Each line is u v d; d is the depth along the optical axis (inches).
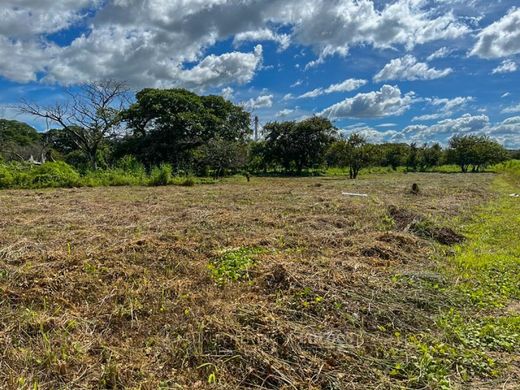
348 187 772.0
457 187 761.6
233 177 1339.8
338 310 162.6
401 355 133.1
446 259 249.6
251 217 368.5
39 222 346.0
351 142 1282.0
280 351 129.2
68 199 550.6
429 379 120.6
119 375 117.0
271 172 1739.7
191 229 315.6
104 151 1422.2
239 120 1763.0
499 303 180.4
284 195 593.6
